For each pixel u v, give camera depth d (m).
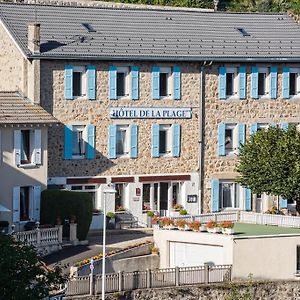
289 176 85.19
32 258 57.16
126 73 87.38
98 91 86.19
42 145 81.81
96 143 86.25
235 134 91.38
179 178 89.19
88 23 88.12
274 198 91.56
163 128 88.88
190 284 73.00
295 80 93.44
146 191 88.38
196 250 76.31
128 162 87.50
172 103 88.88
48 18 87.19
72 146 85.31
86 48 85.62
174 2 118.50
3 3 86.94
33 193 81.19
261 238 75.44
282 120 92.88
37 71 83.56
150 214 87.44
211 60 89.31
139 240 79.00
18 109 81.88
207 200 90.31
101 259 73.19
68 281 66.19
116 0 116.38
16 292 56.31
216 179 90.50
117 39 87.62
